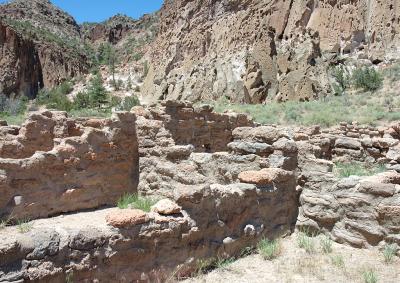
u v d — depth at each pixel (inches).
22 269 161.5
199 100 2102.6
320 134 651.5
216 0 2792.8
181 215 216.5
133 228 195.9
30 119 384.5
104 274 185.5
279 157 304.5
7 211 311.0
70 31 6510.8
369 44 1962.4
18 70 3403.1
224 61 2190.0
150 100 2508.6
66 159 355.3
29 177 327.0
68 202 354.6
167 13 3358.8
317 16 2138.3
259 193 265.0
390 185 254.2
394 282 211.5
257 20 2295.8
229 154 337.1
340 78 1736.0
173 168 369.7
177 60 2792.8
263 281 213.2
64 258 174.2
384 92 1512.1
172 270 209.8
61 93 3034.0
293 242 275.4
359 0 2075.5
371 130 758.5
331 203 279.0
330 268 229.8
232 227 244.7
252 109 1437.0
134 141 418.9
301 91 1713.8
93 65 4729.3
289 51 1920.5
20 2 6235.2
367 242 258.2
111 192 394.3
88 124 440.5
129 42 6461.6
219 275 220.2
